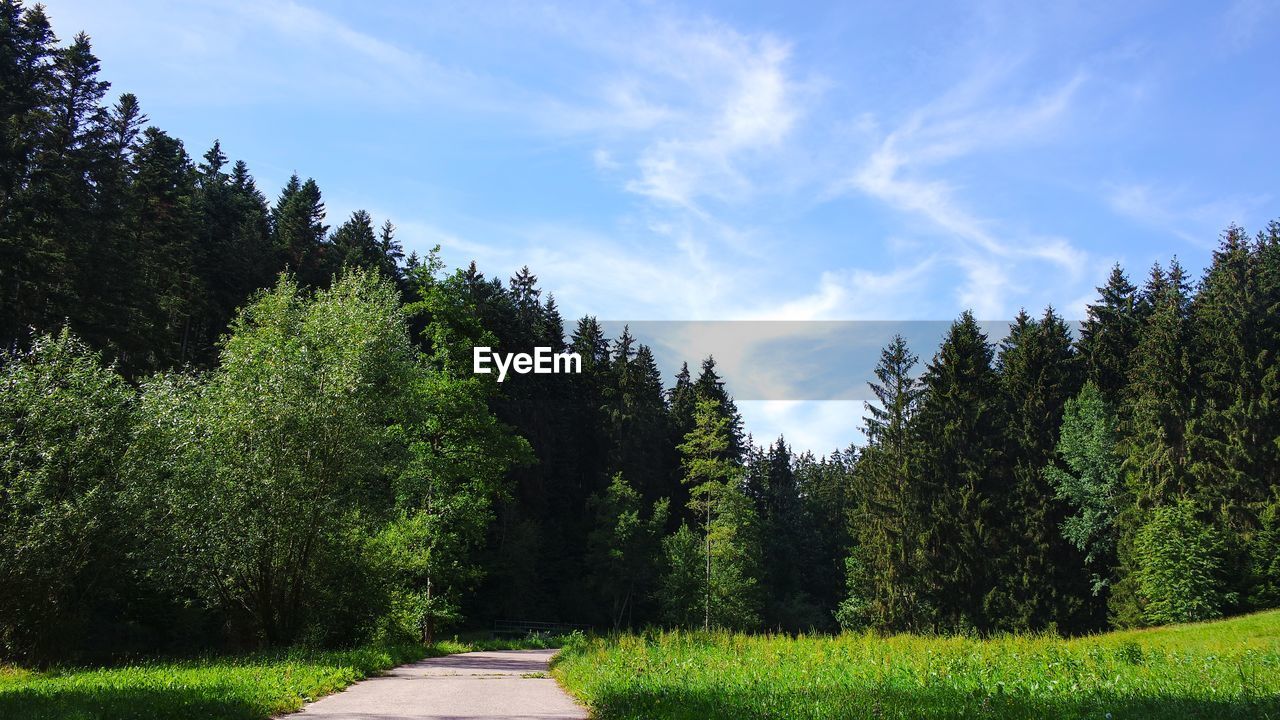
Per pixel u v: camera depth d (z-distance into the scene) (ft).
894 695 31.22
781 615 212.02
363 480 74.49
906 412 179.32
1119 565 154.92
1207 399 154.61
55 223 108.06
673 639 61.52
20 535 57.36
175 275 147.43
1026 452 177.78
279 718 30.81
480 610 175.52
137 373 117.29
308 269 189.88
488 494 107.55
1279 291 161.27
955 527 166.09
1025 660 43.65
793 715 27.02
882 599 168.45
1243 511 140.15
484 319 195.21
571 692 41.29
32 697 31.09
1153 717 26.20
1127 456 159.02
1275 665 42.80
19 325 96.63
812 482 292.40
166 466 64.54
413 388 82.58
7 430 58.90
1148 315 198.80
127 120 146.10
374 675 51.93
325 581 75.51
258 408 67.62
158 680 37.47
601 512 204.64
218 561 66.80
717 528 184.44
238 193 214.69
